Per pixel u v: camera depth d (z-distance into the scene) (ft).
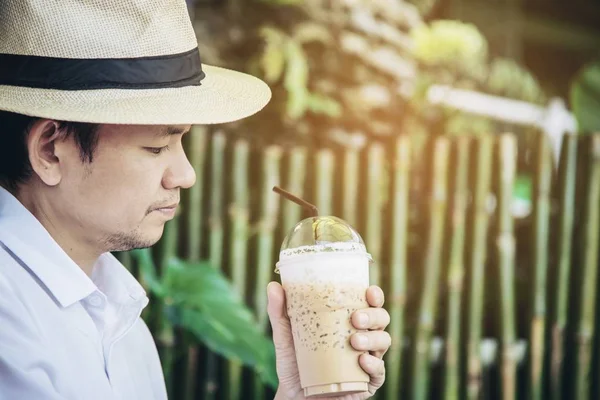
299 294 6.27
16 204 6.31
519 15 24.59
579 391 15.03
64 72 6.14
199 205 14.61
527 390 15.11
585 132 21.02
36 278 6.28
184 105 6.31
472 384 14.89
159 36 6.34
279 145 19.10
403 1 22.24
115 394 6.64
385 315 6.38
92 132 6.14
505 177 14.84
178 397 14.21
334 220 6.43
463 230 14.90
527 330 15.14
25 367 5.84
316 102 19.43
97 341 6.50
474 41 21.01
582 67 25.86
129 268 13.98
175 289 13.37
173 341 13.99
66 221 6.36
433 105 20.33
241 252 14.70
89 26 6.17
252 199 14.78
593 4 26.09
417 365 14.83
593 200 14.90
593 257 14.98
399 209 14.80
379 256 14.92
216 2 19.89
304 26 19.74
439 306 15.23
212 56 19.48
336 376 6.22
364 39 19.93
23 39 6.16
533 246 15.07
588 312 15.01
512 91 22.79
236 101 6.77
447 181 14.94
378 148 14.85
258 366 12.99
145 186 6.27
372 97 19.70
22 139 6.18
